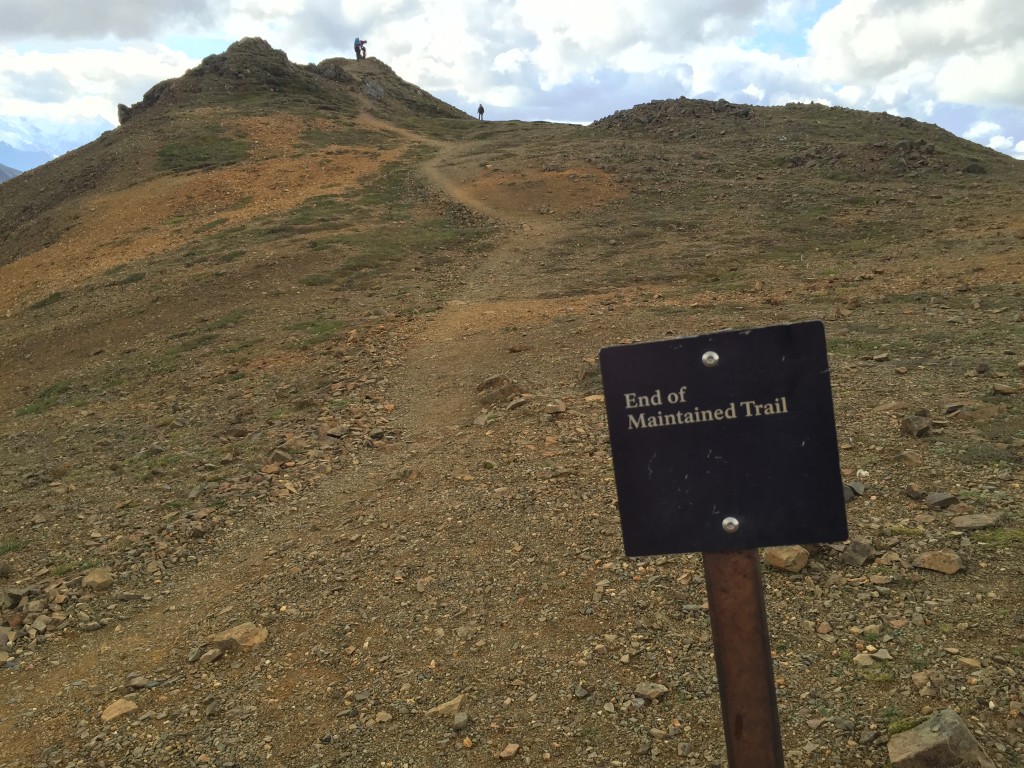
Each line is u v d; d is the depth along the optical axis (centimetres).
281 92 6444
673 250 2153
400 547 564
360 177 3728
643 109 4862
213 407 1174
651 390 228
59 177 4728
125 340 1880
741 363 221
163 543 641
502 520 584
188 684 427
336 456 821
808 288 1468
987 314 1061
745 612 231
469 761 339
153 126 5300
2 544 698
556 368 1056
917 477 553
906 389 759
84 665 467
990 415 646
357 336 1477
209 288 2142
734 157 3503
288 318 1789
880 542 471
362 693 396
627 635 416
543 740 346
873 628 389
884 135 3753
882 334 1014
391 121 6097
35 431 1251
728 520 227
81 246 3162
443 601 479
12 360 1909
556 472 659
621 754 332
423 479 706
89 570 602
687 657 392
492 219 2859
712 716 348
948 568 426
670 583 463
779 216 2480
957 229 2009
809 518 222
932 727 305
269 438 928
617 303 1503
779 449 222
